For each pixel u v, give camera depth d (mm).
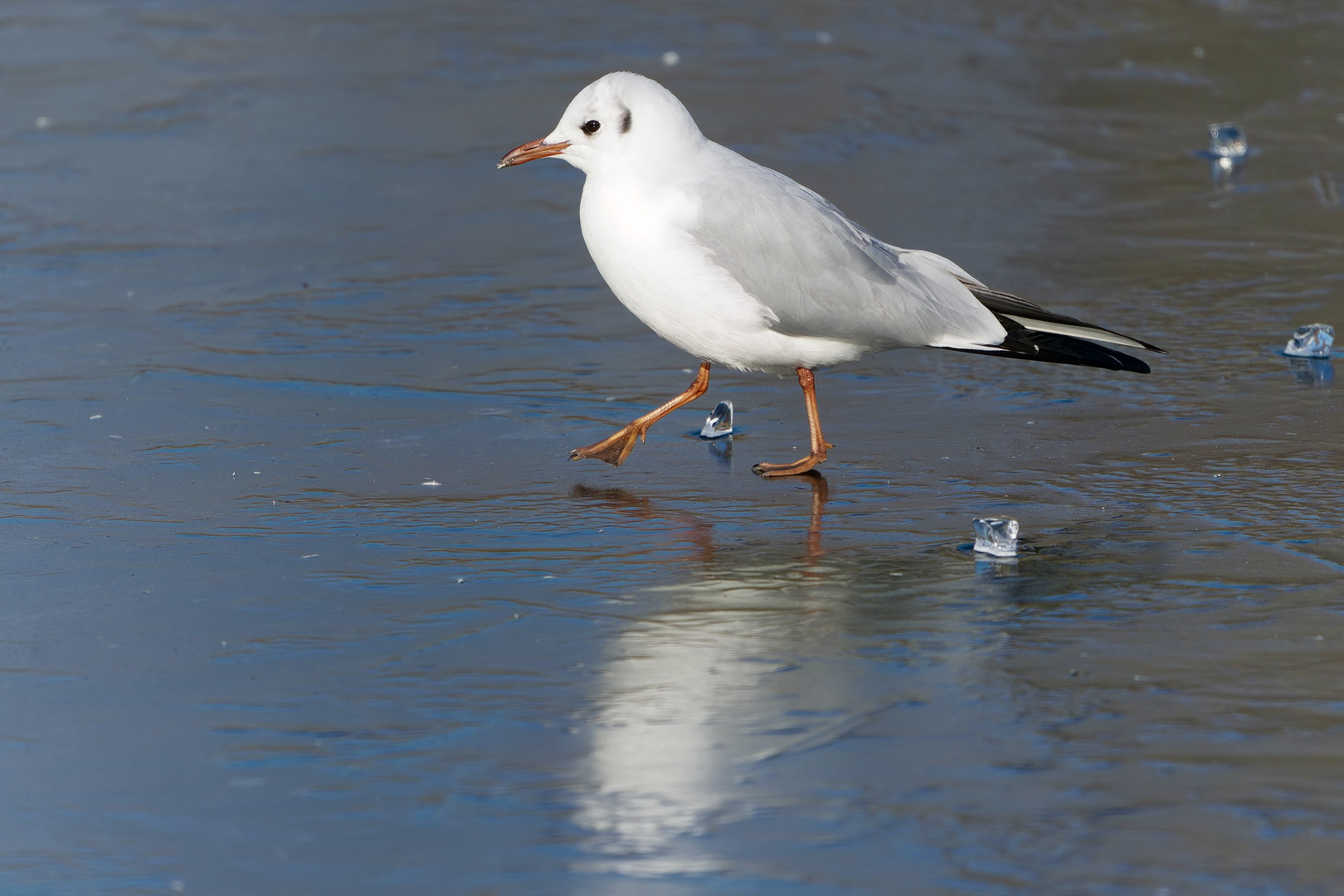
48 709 7719
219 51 24875
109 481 10938
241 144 20469
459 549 9773
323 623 8695
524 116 21516
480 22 26578
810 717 7543
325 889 6273
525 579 9297
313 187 18906
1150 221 17172
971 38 24984
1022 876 6246
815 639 8430
